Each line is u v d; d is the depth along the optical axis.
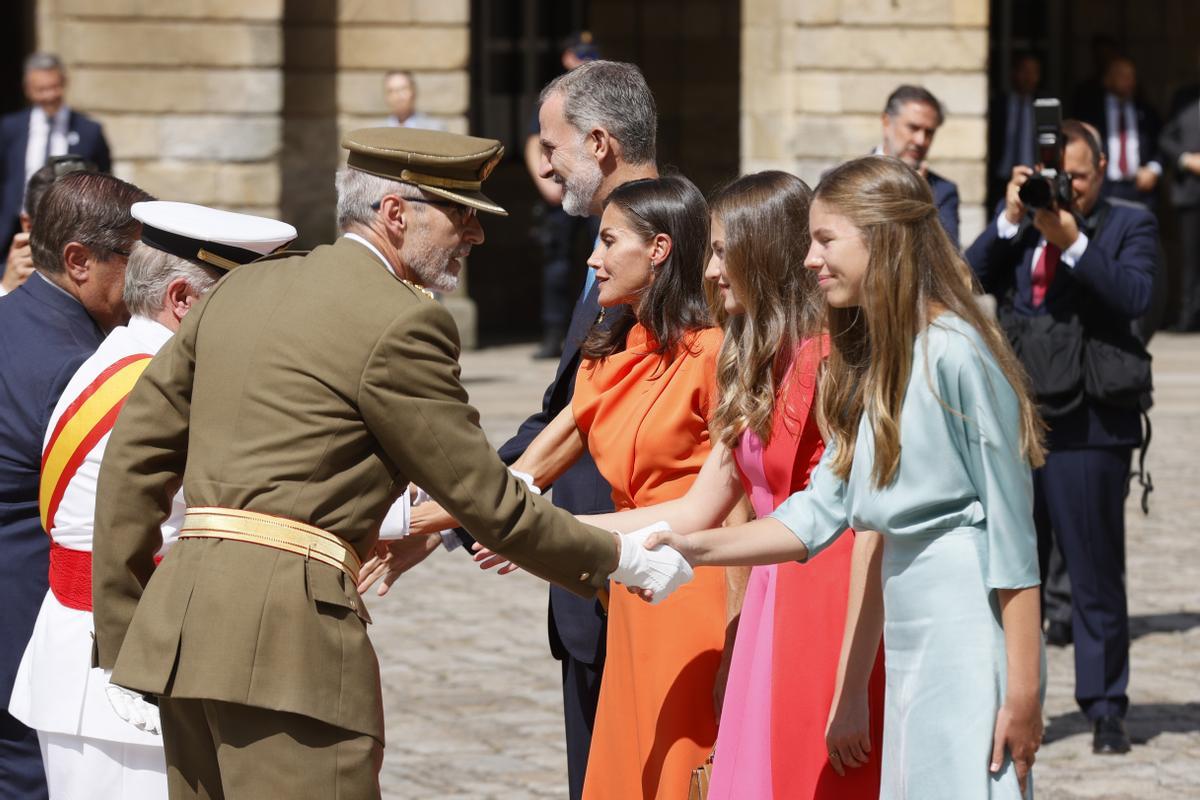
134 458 4.27
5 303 5.34
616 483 5.03
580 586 4.35
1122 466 7.61
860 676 4.50
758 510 4.81
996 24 22.97
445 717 8.01
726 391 4.71
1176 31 23.09
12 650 5.21
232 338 4.14
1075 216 7.50
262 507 4.04
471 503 4.13
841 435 4.41
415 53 18.88
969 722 4.09
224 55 17.97
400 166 4.28
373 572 5.55
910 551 4.18
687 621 4.92
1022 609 4.09
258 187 18.11
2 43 19.83
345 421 4.06
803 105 19.11
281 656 4.00
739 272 4.65
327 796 4.04
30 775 5.28
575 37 18.36
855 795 4.60
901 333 4.11
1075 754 7.52
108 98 17.88
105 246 5.24
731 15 22.58
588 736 5.51
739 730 4.69
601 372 5.08
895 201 4.14
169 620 4.04
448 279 4.39
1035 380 7.57
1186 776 7.20
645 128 5.48
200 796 4.21
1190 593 10.22
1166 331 21.83
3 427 5.20
